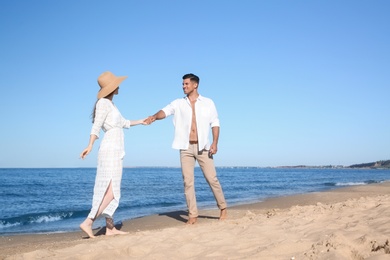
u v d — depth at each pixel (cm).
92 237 475
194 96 558
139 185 2755
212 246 331
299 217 454
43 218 930
